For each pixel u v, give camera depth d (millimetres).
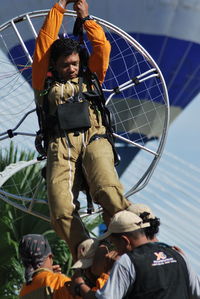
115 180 14250
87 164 14539
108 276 12547
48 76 15477
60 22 15766
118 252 12383
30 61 18672
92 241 13180
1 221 33250
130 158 42875
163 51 56750
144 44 55906
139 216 12812
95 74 15305
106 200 14031
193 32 55125
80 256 13141
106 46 15531
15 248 33156
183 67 56375
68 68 15258
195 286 12250
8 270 33562
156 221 12758
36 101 15633
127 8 54406
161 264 11969
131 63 36875
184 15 54781
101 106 15203
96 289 12422
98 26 15727
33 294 13469
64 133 14906
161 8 54344
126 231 12289
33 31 18312
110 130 15203
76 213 14398
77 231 14070
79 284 12500
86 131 14953
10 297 33188
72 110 14891
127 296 11836
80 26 15945
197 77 56906
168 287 11859
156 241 12719
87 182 14797
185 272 12188
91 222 33594
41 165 34000
